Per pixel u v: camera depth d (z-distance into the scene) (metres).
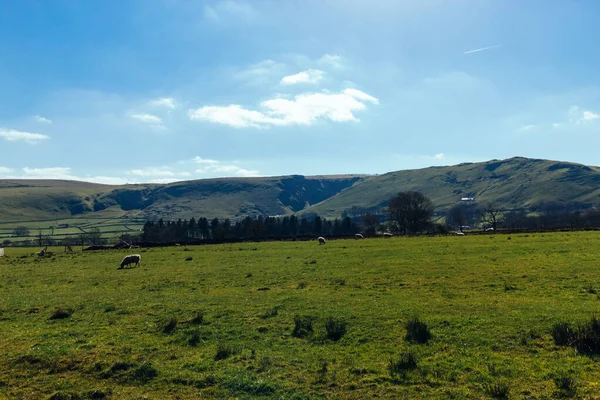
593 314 17.56
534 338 15.51
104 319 21.42
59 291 31.80
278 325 18.83
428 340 15.88
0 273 46.53
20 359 15.41
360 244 63.22
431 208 128.38
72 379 13.73
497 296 23.03
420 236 82.75
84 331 19.08
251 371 13.74
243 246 70.44
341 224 168.75
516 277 28.53
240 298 25.47
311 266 39.62
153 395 12.47
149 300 26.02
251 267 41.03
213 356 15.23
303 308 21.88
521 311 18.86
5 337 18.47
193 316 21.03
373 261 40.91
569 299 21.59
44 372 14.40
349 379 12.91
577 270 29.73
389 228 133.50
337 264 40.06
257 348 15.95
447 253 44.41
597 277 26.94
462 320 17.92
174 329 18.91
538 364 13.31
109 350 16.06
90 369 14.44
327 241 76.44
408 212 124.44
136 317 21.52
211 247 71.62
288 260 45.66
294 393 12.16
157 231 157.00
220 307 22.89
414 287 26.91
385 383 12.57
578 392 11.38
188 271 40.41
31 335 18.64
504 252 42.75
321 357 14.73
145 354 15.64
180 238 156.75
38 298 28.52
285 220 161.38
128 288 31.89
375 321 18.56
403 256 43.78
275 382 12.85
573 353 13.94
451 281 28.33
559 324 15.76
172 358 15.25
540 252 41.09
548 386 11.84
